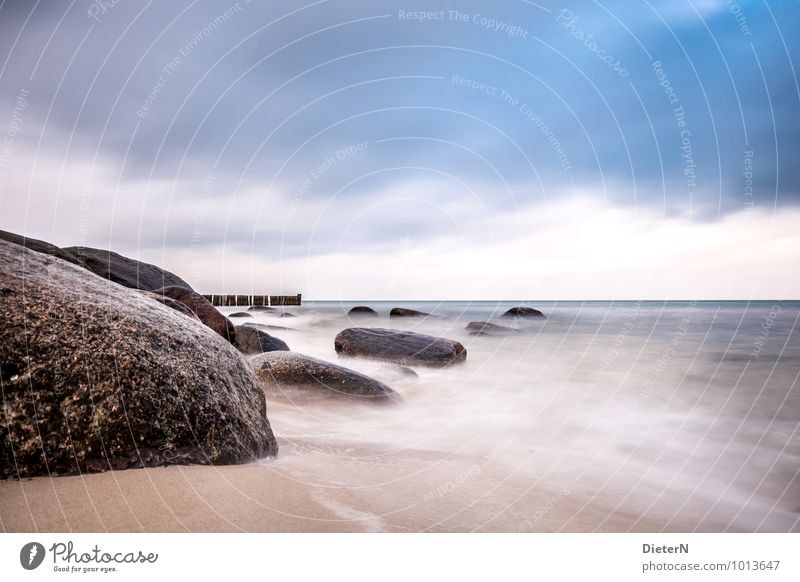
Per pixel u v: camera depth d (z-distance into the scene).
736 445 6.70
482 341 18.08
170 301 9.34
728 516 4.55
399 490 4.21
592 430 7.23
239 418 4.36
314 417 6.78
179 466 3.76
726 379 10.98
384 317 29.17
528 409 8.42
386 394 7.72
